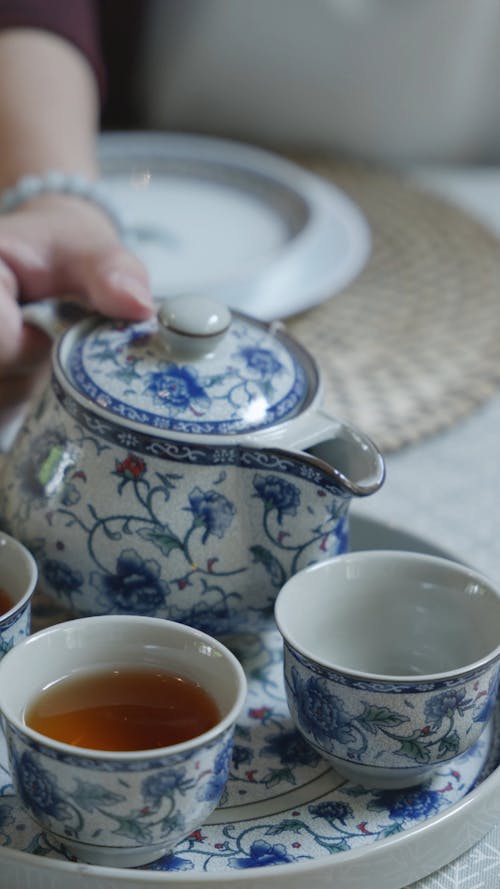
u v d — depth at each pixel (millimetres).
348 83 1285
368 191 1200
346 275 924
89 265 753
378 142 1331
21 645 594
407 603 650
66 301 753
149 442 627
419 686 592
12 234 800
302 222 995
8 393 779
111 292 670
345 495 634
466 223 1144
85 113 1015
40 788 566
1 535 646
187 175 1087
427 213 1156
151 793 561
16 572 639
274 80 1288
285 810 613
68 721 592
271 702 663
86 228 820
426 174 1312
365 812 612
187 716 595
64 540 647
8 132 960
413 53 1269
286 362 663
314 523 642
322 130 1323
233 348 659
